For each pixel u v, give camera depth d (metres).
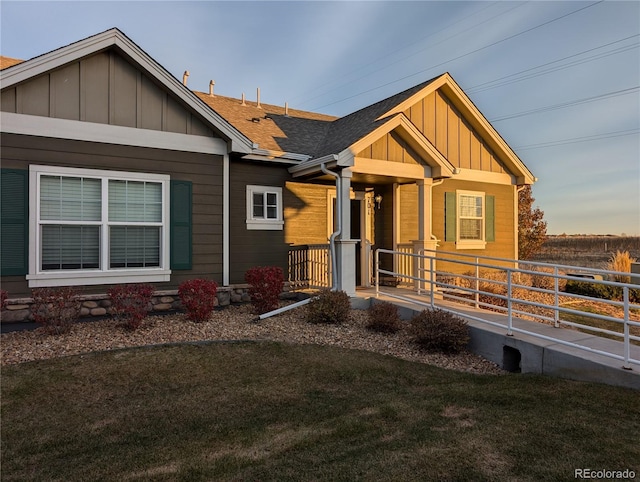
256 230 9.51
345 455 3.10
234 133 8.27
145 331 6.38
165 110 7.89
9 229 6.63
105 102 7.36
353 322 7.43
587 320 8.92
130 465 3.01
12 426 3.66
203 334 6.40
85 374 4.80
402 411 3.97
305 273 9.77
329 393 4.52
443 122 12.14
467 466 2.90
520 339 5.62
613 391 4.29
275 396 4.40
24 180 6.73
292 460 3.04
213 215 8.37
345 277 8.52
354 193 10.85
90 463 3.05
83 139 7.17
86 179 7.22
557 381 4.78
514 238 13.67
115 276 7.41
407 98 11.23
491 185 13.16
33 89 6.82
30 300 6.68
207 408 4.08
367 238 11.18
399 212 11.20
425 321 6.33
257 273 7.73
